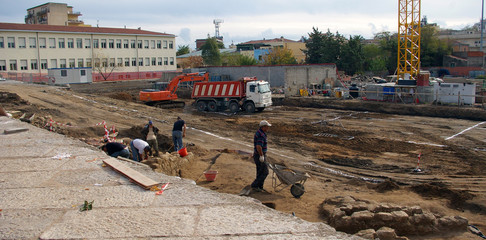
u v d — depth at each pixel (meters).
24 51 52.62
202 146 18.06
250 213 4.73
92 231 4.20
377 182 13.20
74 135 18.14
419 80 32.66
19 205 4.96
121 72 62.66
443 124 25.11
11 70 51.56
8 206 4.93
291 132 22.72
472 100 30.25
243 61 68.44
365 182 12.20
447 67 61.16
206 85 32.56
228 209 4.86
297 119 27.75
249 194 9.92
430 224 7.43
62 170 6.56
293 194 9.71
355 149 18.55
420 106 30.19
